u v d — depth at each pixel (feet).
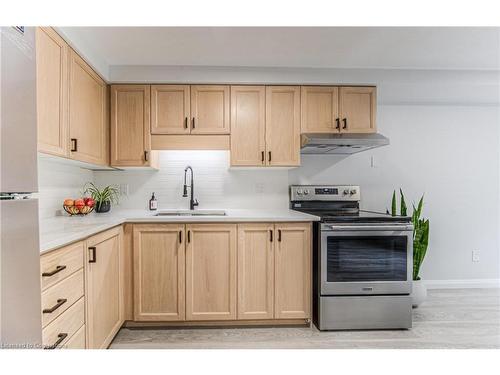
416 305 9.57
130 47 7.64
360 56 8.27
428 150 11.53
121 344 7.36
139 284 7.93
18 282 2.89
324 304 8.04
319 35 7.11
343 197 10.69
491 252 11.68
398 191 11.46
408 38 7.27
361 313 8.09
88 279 5.80
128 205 10.24
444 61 8.63
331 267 8.04
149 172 10.30
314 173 11.09
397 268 8.14
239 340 7.59
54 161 7.45
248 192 10.57
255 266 8.09
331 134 9.09
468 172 11.65
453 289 11.49
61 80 6.16
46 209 7.54
